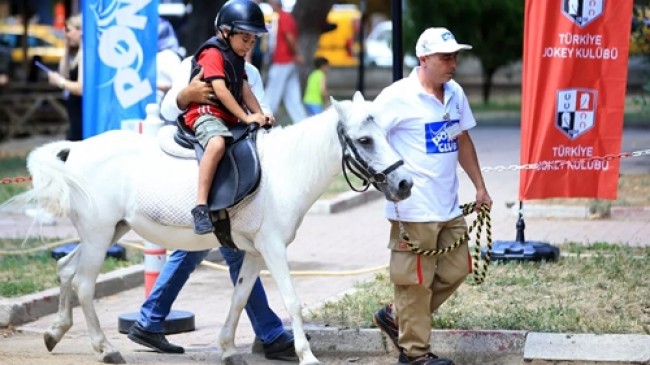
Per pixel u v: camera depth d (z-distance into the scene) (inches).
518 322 446.6
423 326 406.0
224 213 404.5
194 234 414.0
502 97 1775.3
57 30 1731.1
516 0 1469.0
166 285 451.2
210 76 404.8
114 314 534.6
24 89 1342.3
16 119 1305.4
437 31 390.0
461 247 406.6
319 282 586.2
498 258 561.6
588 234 668.1
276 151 407.5
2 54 1557.6
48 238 693.9
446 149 396.8
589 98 541.6
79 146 430.6
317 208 800.3
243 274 422.9
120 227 433.4
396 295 409.4
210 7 1138.7
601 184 546.3
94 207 420.2
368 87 1830.7
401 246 400.8
